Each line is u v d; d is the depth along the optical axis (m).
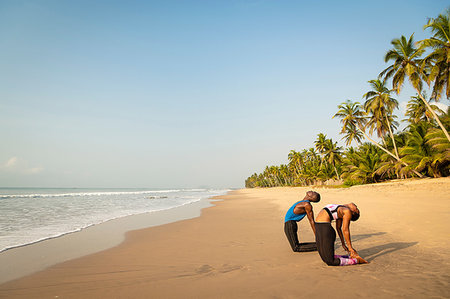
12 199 35.44
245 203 23.69
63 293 3.48
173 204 24.81
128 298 3.19
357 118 40.03
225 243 6.45
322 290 3.03
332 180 54.44
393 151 33.34
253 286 3.32
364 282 3.19
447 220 7.18
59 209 18.67
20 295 3.44
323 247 3.94
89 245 6.72
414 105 38.78
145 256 5.46
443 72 21.81
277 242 6.20
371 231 6.60
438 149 24.59
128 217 13.41
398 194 17.28
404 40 25.27
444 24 20.89
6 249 6.28
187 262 4.82
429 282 3.05
